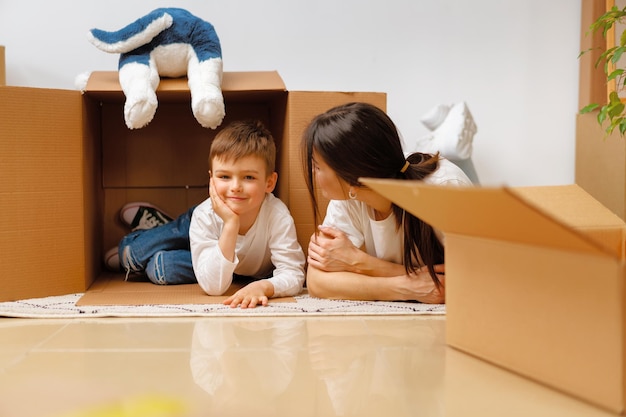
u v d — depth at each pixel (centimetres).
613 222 99
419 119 200
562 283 67
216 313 113
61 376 76
